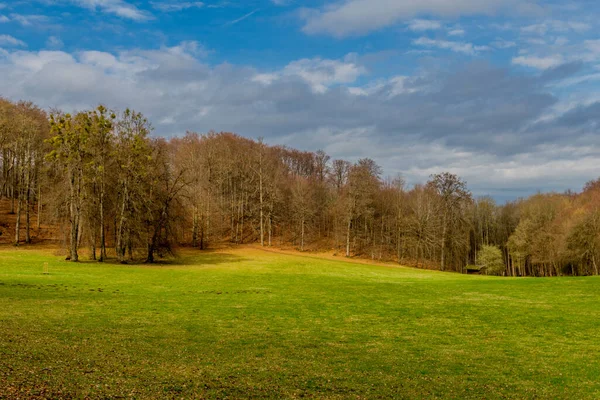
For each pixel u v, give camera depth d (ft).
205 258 269.44
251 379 48.80
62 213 205.26
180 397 40.22
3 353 49.88
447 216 345.92
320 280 174.60
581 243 298.15
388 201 382.63
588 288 138.41
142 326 75.66
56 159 198.90
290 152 551.59
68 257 201.67
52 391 38.04
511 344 73.26
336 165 462.19
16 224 260.62
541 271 361.71
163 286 137.08
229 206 404.36
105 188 216.33
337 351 65.77
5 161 297.53
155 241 228.02
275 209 397.19
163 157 239.09
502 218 438.40
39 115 305.53
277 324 84.84
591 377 56.13
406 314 99.60
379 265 300.20
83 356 52.54
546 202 372.79
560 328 85.56
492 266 349.00
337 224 371.97
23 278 133.80
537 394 49.29
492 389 50.42
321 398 43.68
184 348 62.18
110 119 208.64
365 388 48.14
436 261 352.90
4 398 34.88
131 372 47.42
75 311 85.20
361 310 103.91
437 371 57.16
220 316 90.17
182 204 247.29
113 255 238.68
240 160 415.64
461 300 121.39
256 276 182.19
